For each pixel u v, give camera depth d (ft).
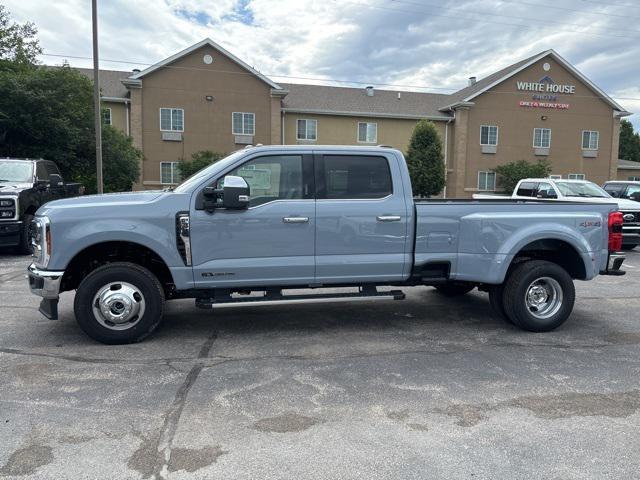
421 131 106.11
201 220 16.79
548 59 119.03
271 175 17.51
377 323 20.16
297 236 17.42
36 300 23.44
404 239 18.19
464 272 18.65
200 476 9.45
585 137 122.72
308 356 16.17
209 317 20.85
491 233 18.49
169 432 11.12
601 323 20.58
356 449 10.46
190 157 104.22
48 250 16.33
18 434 10.99
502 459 10.10
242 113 105.81
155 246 16.60
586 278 19.48
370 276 18.19
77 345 16.99
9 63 74.02
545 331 19.13
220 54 104.01
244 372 14.73
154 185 103.40
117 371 14.69
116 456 10.12
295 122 111.45
